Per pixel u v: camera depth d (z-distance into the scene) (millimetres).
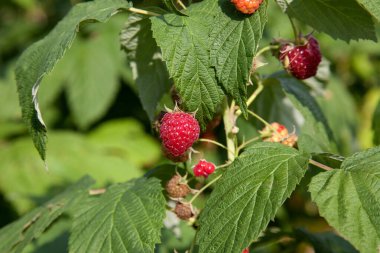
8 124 858
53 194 739
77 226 422
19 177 768
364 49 917
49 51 432
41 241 654
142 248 402
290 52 437
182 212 429
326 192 371
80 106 813
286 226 747
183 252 594
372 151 389
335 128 832
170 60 398
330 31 447
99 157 787
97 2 448
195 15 408
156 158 828
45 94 817
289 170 386
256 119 514
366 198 364
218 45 397
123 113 889
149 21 446
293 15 444
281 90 503
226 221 379
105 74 824
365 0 395
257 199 378
